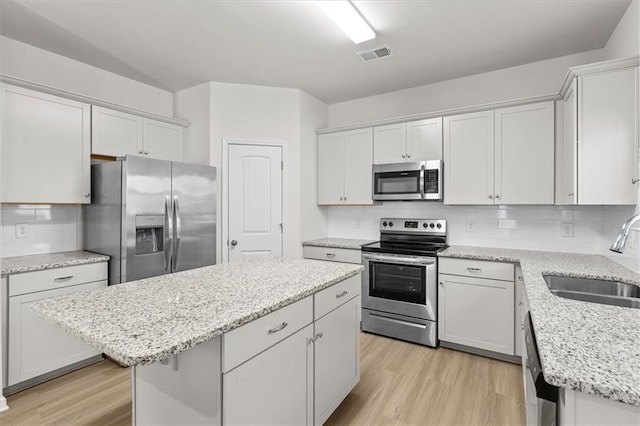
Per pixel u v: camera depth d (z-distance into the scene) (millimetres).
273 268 2035
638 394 684
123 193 2535
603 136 1997
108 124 2855
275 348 1371
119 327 1083
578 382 739
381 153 3432
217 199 3381
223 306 1300
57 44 2641
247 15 2248
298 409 1526
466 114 2971
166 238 2799
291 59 2908
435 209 3438
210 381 1150
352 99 3951
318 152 3873
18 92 2326
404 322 3004
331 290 1807
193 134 3512
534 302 1316
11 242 2559
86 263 2500
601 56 2680
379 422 1888
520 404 2045
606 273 1874
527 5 2111
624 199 1958
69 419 1932
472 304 2697
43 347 2299
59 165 2539
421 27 2379
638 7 1952
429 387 2244
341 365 1922
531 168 2689
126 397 2152
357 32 2322
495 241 3129
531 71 2969
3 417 1943
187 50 2748
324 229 4055
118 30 2439
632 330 1022
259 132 3512
